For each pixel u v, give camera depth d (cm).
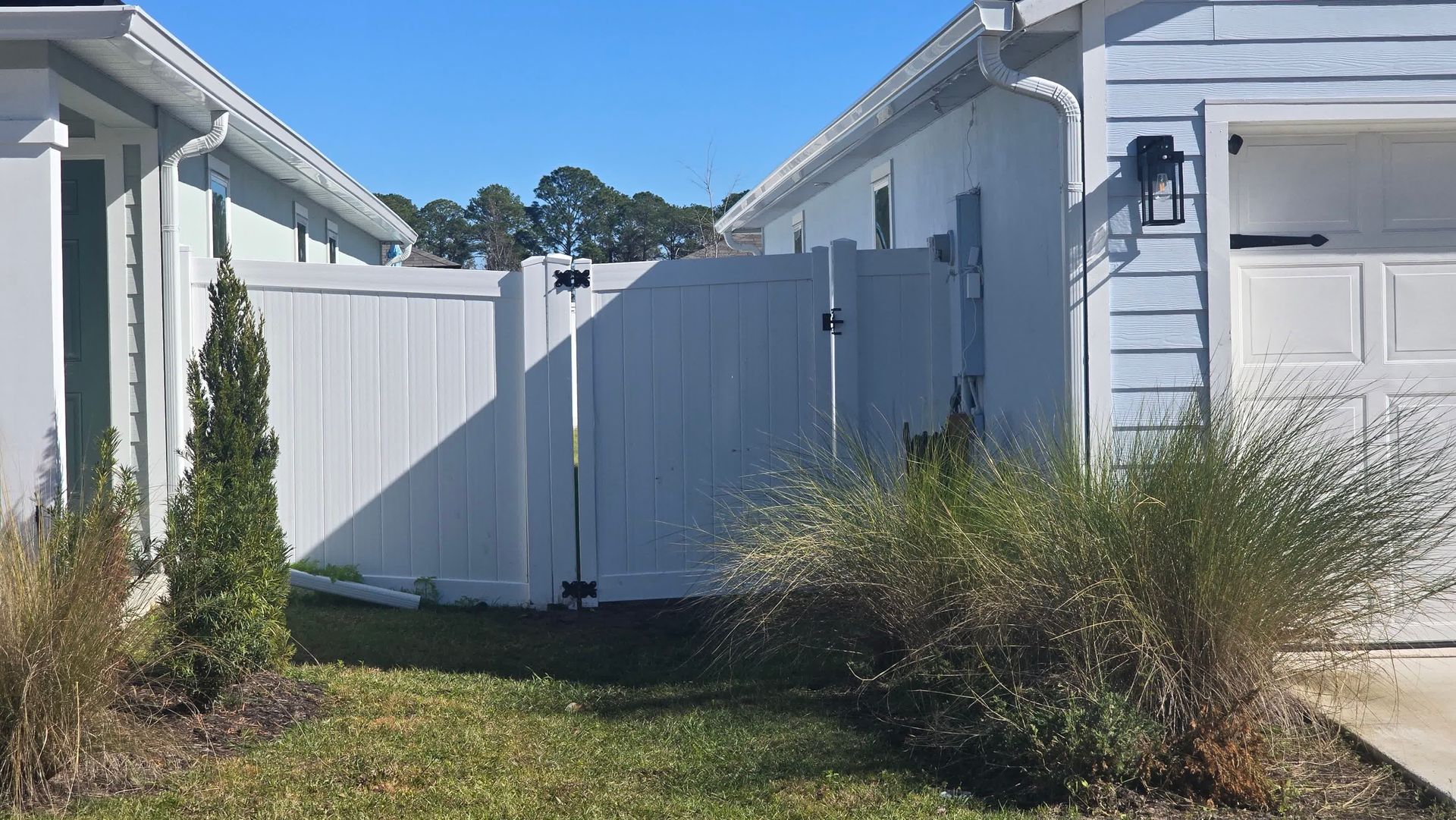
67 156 729
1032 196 639
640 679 586
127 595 475
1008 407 683
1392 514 443
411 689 561
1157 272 579
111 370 729
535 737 492
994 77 576
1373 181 602
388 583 758
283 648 551
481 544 757
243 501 515
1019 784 425
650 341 755
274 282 750
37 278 588
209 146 742
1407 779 418
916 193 884
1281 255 599
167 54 632
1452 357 601
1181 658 423
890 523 522
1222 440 454
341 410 755
